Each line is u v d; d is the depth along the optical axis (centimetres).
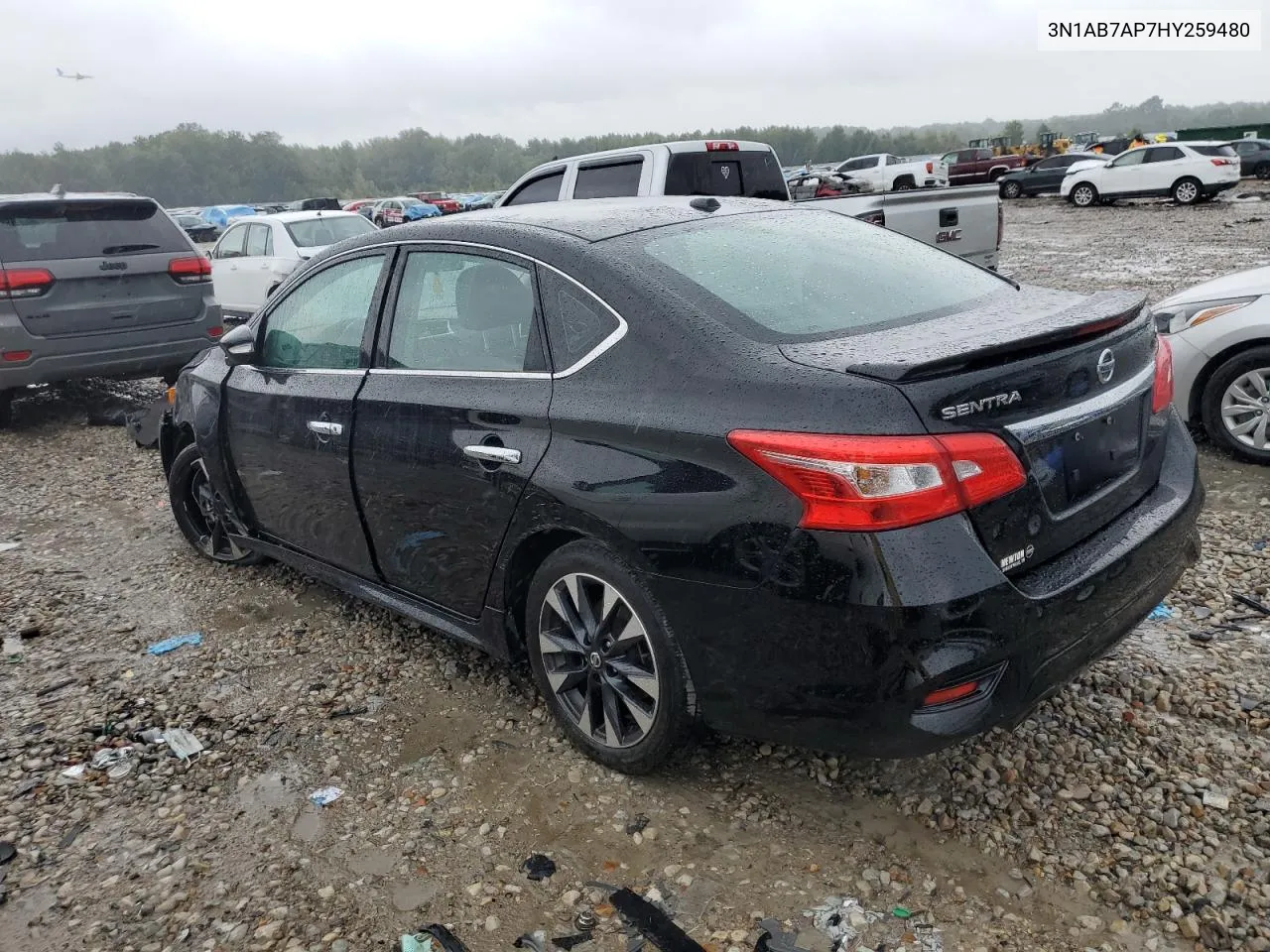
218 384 440
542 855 267
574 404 278
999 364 235
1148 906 236
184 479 495
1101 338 263
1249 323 520
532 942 236
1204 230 1825
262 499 425
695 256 298
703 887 251
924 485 221
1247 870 243
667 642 267
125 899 259
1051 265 1498
